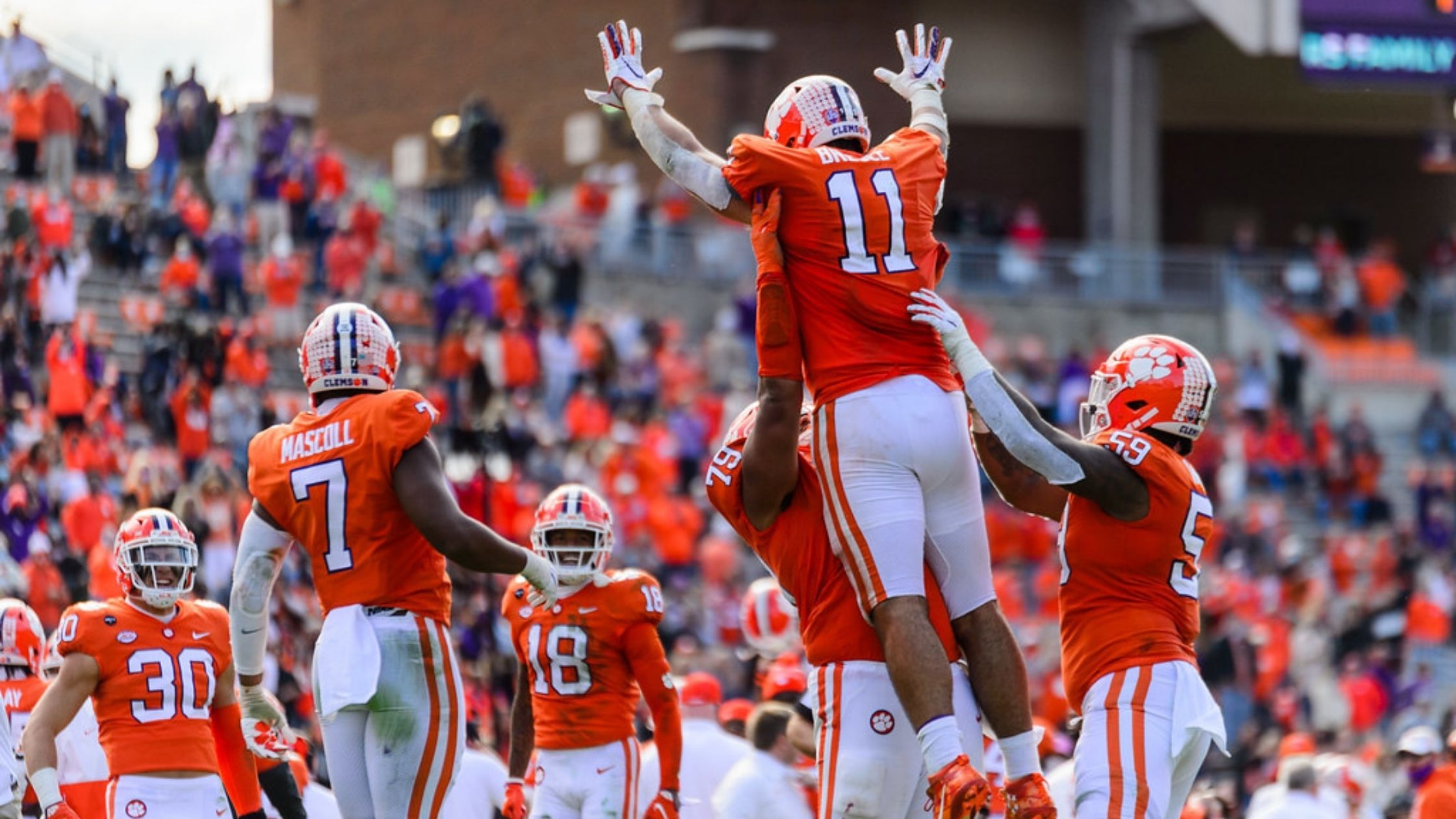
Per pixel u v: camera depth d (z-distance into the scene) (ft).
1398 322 396.57
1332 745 192.85
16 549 171.32
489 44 468.75
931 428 64.03
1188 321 398.62
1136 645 69.87
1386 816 148.36
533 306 285.64
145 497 175.42
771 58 408.87
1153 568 70.44
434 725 67.46
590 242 358.84
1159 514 69.82
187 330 224.94
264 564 69.05
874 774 64.95
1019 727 65.67
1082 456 68.33
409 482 66.39
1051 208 448.24
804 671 104.17
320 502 67.15
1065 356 355.15
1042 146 447.83
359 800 67.46
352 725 67.46
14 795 88.28
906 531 63.62
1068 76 448.65
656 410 298.35
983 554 66.03
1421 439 356.18
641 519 243.60
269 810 94.12
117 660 81.76
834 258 64.03
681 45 408.46
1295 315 395.96
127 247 274.77
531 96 456.86
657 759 101.04
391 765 67.15
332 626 67.10
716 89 402.11
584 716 94.63
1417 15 409.28
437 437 249.75
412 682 67.10
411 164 491.31
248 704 71.05
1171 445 72.13
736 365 328.90
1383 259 399.85
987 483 274.77
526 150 458.09
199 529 173.27
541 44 453.99
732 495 67.41
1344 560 293.23
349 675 66.23
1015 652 66.03
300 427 68.39
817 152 64.54
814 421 64.69
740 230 372.58
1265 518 298.35
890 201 64.39
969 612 65.87
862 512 63.77
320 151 319.68
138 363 253.65
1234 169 471.21
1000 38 442.91
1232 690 219.00
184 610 83.87
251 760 83.10
